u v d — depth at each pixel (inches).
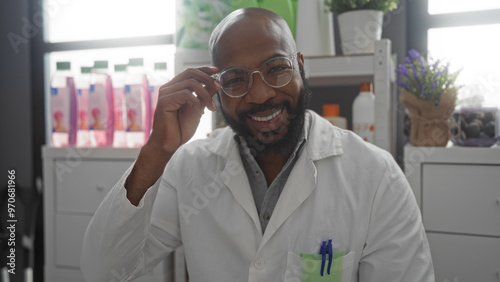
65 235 66.6
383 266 34.2
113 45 82.5
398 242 34.1
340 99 69.4
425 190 51.9
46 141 86.3
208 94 32.5
